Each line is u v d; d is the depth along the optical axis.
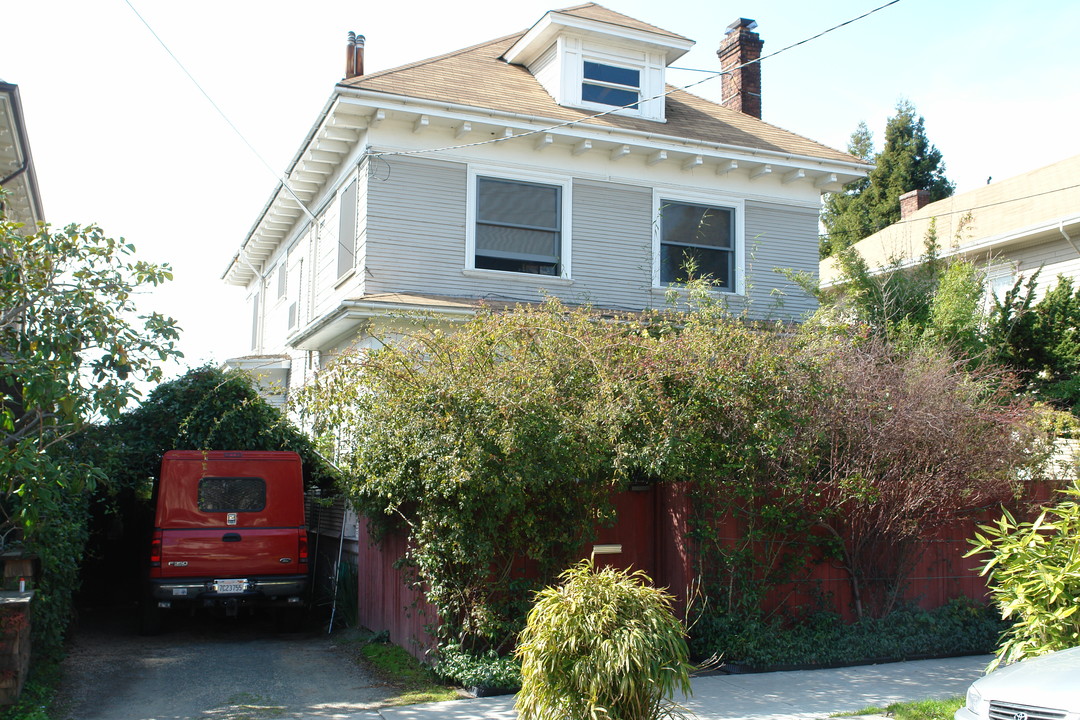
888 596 9.84
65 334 8.24
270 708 7.77
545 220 16.12
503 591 8.69
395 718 7.37
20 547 8.61
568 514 8.95
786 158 17.17
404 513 9.64
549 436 8.20
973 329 14.97
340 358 9.82
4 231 8.43
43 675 8.71
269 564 11.41
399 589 10.07
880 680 8.58
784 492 9.27
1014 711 5.56
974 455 9.67
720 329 9.50
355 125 15.23
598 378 8.85
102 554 15.09
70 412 8.03
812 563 9.70
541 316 9.31
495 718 7.31
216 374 13.32
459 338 9.23
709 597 9.27
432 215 15.33
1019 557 7.49
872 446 9.33
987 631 9.95
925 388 9.69
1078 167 21.70
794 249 17.81
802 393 9.20
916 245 22.42
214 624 12.54
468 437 8.05
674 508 9.59
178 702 8.00
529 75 18.05
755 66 20.94
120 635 11.59
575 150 16.19
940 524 9.95
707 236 17.22
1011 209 21.66
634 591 6.27
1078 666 5.81
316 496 14.49
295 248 20.78
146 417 12.84
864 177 17.88
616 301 16.30
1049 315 15.84
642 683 5.92
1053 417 10.86
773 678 8.63
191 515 11.30
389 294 14.74
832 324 11.62
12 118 11.70
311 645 10.80
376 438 9.27
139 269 8.92
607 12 17.78
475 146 15.66
